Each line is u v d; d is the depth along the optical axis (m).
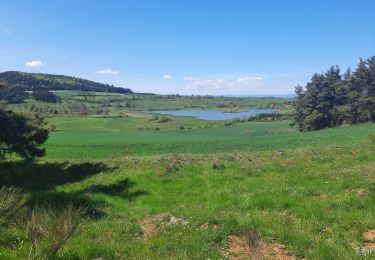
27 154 39.25
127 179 27.12
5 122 36.12
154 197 22.17
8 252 11.06
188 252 11.12
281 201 17.03
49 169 36.59
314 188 19.56
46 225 11.05
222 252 11.20
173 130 127.81
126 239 12.85
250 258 10.61
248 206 17.03
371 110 115.44
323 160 30.64
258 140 68.88
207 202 18.92
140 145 65.50
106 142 76.12
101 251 11.34
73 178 33.88
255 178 25.38
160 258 10.70
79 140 82.94
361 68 122.56
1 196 13.59
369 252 10.49
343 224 13.15
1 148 37.03
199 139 82.75
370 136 46.19
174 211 16.42
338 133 69.75
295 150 36.84
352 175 22.08
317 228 12.81
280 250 11.20
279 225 12.93
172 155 36.09
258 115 160.62
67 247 11.56
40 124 40.38
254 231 11.59
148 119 170.38
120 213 18.08
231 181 25.23
